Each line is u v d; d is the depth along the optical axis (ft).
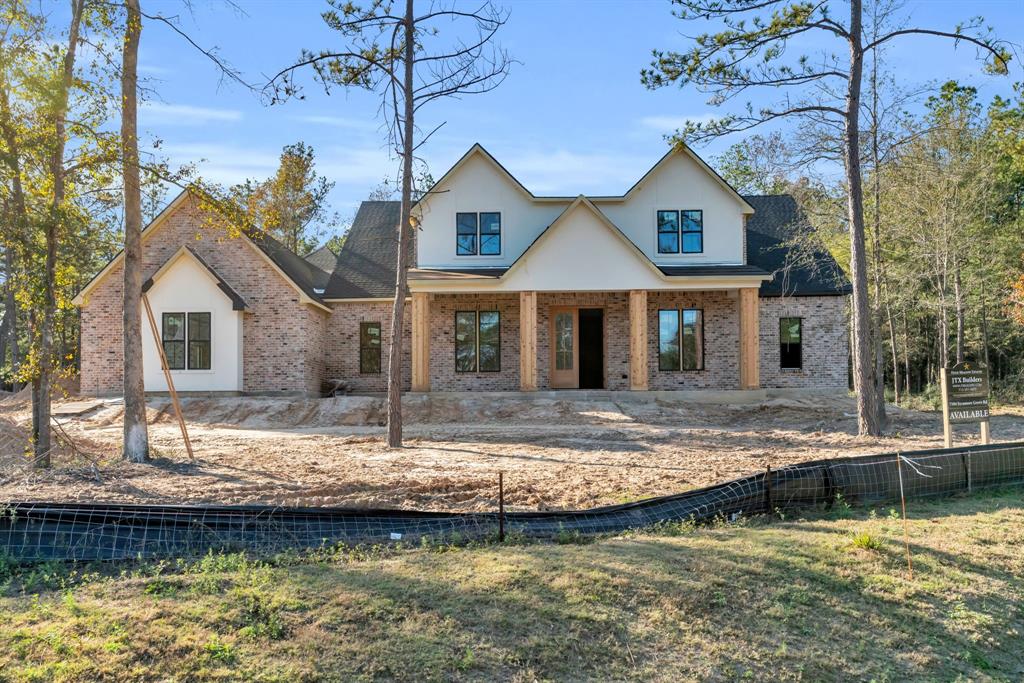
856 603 21.83
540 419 71.10
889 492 33.17
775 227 95.25
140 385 44.29
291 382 82.33
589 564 22.71
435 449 51.47
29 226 41.91
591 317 90.17
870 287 79.10
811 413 72.84
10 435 49.32
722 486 30.58
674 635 19.30
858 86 54.03
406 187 53.93
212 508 25.16
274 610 18.97
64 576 22.20
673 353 86.02
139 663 16.49
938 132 71.77
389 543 25.17
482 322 87.20
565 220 79.30
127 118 43.09
